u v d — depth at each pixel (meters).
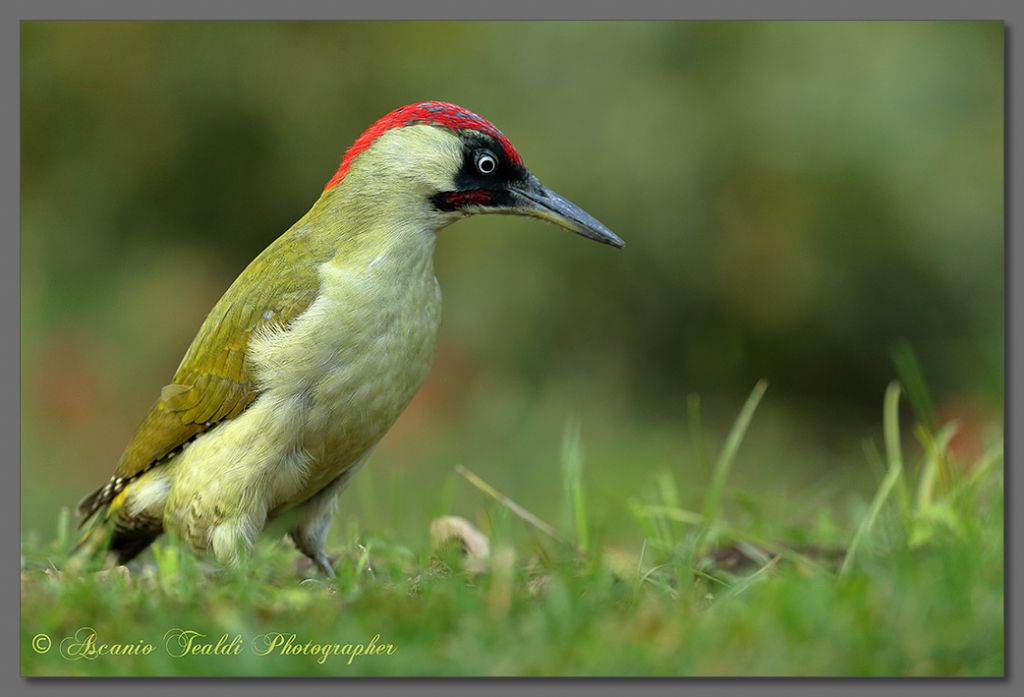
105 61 15.89
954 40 14.91
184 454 7.35
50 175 16.00
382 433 7.41
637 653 5.19
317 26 15.91
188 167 16.02
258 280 7.29
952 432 8.17
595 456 13.54
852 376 15.32
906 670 5.10
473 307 15.12
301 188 15.80
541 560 6.86
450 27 15.74
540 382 14.94
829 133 14.84
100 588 6.07
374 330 7.07
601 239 7.59
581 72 15.12
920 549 6.70
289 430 7.07
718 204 14.99
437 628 5.53
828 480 11.75
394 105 15.63
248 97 15.83
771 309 15.06
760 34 15.05
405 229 7.30
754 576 6.10
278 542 7.77
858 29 14.96
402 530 8.72
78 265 15.88
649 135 14.88
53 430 14.89
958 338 14.86
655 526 7.56
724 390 15.22
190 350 7.45
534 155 14.86
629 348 15.29
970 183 14.69
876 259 14.96
